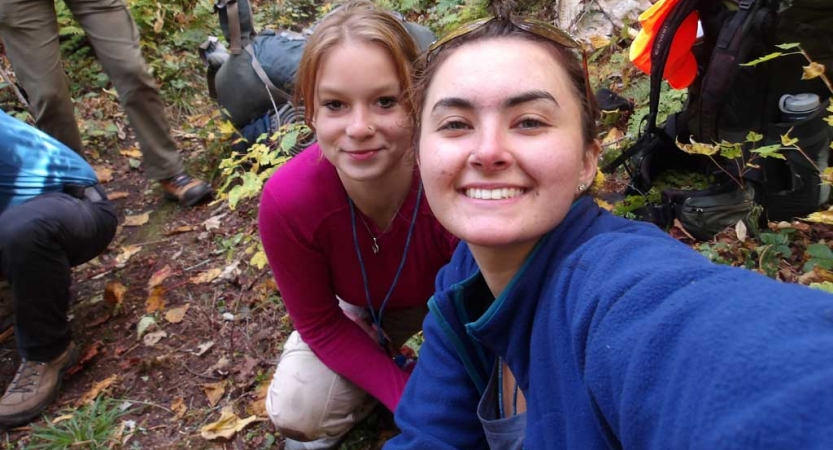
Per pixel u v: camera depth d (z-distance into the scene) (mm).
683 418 274
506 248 543
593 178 590
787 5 1194
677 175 1524
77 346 1602
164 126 2068
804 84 1274
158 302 1702
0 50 2840
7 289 1809
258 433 1300
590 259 427
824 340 254
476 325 569
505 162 485
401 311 1171
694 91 1500
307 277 1021
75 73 2807
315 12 3654
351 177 876
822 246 1187
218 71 2178
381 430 1246
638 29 2143
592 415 383
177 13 3227
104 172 2367
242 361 1488
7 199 1410
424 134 543
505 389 640
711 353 279
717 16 1375
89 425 1357
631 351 324
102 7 1893
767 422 234
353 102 832
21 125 1452
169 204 2162
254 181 1562
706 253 1299
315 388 1122
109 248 1986
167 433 1345
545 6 2531
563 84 509
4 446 1361
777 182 1335
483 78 490
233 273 1752
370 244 987
